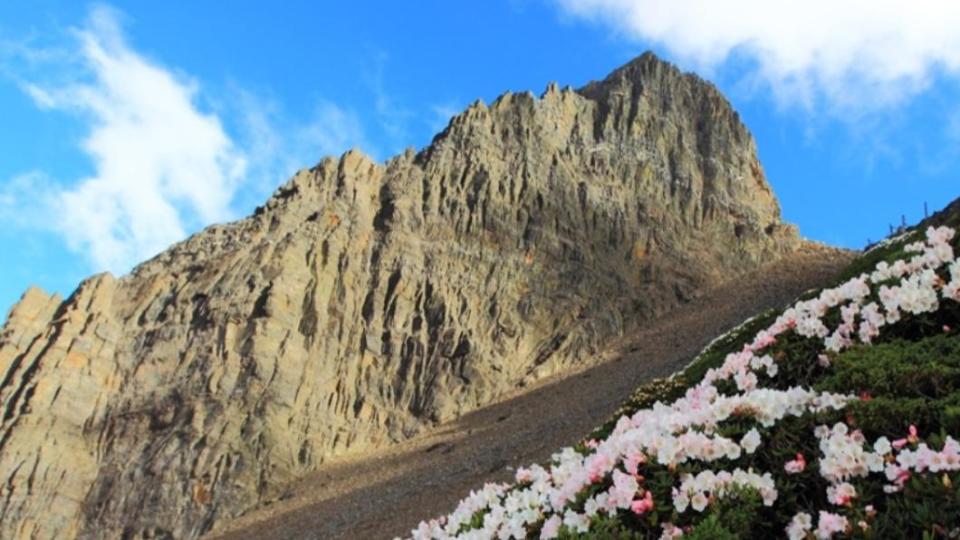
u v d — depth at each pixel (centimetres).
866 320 1470
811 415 1057
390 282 12950
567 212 14788
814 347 1544
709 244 15312
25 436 9869
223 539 8669
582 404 9869
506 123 15962
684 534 915
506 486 1431
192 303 12056
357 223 13525
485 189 14600
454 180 14800
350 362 11769
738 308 12900
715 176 16525
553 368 12350
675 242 15075
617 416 3391
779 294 13000
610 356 12331
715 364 3478
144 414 10575
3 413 10262
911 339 1427
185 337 11544
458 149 15312
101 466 10031
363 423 11112
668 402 3262
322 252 12862
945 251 1545
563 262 14075
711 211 15875
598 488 1083
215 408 10419
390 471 9506
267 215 13562
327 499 9019
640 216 15325
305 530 8062
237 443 9988
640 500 977
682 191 16012
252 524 8856
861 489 884
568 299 13550
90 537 9212
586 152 16200
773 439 1045
